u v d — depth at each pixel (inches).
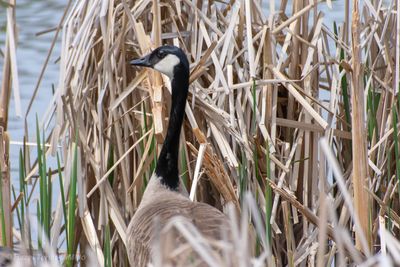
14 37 438.3
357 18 387.2
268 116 441.7
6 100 432.8
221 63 426.9
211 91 438.3
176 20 461.7
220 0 470.0
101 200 438.3
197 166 401.4
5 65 431.5
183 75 402.0
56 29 470.3
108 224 428.5
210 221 340.8
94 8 432.1
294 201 404.5
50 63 786.2
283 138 462.9
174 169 403.5
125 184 444.5
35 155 597.9
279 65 443.8
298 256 428.1
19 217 435.5
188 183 452.1
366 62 459.2
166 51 405.4
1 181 413.1
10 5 432.5
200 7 460.4
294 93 433.1
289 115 455.5
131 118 454.3
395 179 450.6
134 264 360.8
